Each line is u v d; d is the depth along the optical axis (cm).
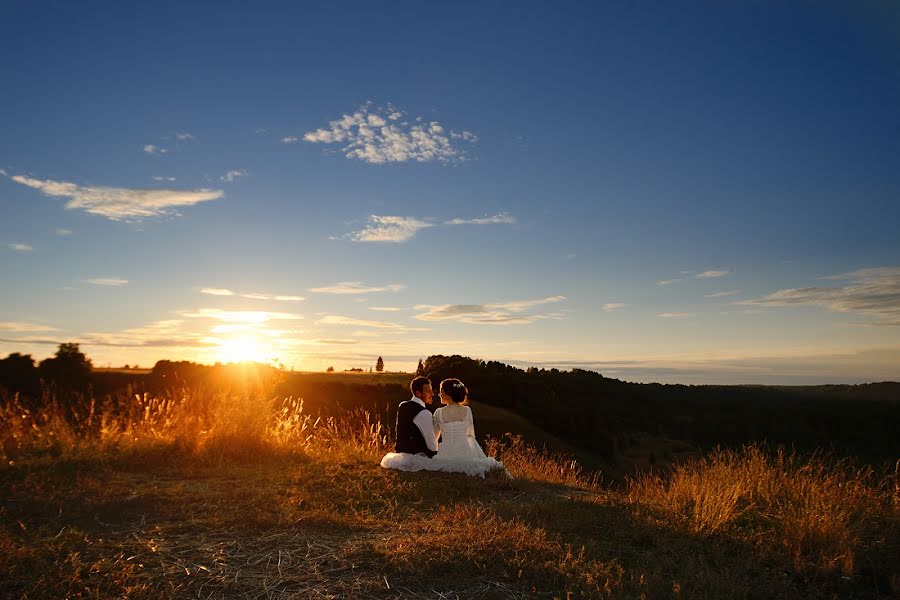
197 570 465
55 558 478
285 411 1168
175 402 1104
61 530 555
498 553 505
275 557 499
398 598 425
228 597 420
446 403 1011
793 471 795
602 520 657
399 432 975
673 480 842
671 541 596
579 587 450
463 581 457
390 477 870
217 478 825
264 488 761
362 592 432
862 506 693
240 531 565
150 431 1034
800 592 494
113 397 1118
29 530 557
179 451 956
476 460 956
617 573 489
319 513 628
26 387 1233
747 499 748
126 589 420
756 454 847
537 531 570
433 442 959
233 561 488
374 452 1177
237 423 1034
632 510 711
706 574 496
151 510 638
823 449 852
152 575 452
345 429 1266
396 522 628
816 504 650
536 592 443
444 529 589
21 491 695
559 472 1140
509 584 455
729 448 910
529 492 856
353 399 2981
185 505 653
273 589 434
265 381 1259
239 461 959
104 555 493
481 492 830
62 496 678
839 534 591
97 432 1013
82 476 785
